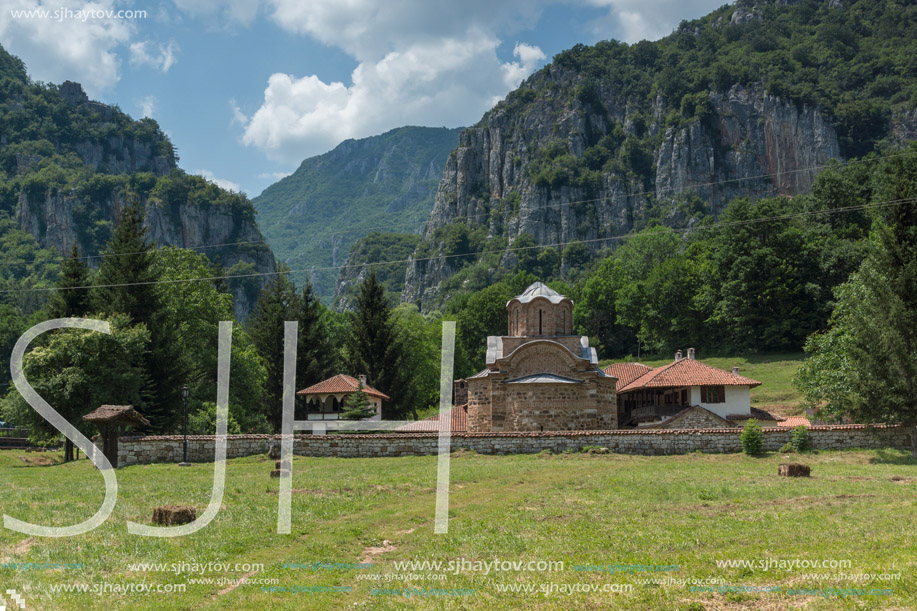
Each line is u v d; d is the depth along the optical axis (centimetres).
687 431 4297
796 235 10719
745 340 10800
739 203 12650
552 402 5141
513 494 2964
